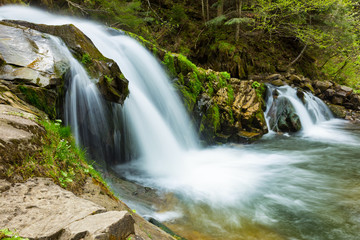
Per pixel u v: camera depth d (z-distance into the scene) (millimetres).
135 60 7586
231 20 14578
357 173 6273
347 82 19891
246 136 9266
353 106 14047
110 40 7418
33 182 1974
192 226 3852
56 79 4148
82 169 2869
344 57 18031
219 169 6527
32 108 3574
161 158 7035
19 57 4219
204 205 4547
